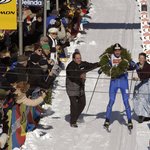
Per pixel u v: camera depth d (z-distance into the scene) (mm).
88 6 61875
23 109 23875
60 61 36406
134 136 26109
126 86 26516
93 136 26047
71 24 46656
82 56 42375
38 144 24719
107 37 50062
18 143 23328
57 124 27453
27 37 34938
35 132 25875
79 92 26859
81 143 25156
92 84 34656
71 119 27094
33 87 25750
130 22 57938
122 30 53438
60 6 45750
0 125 21359
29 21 35844
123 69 26109
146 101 27641
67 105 30562
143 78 27469
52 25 37344
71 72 26578
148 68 27359
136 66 27500
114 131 26703
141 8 55375
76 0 50906
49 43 32812
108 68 26312
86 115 29000
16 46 31125
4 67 26453
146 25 50406
